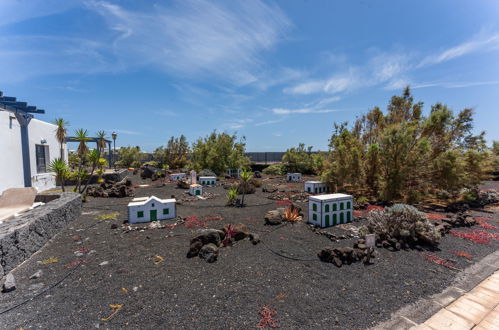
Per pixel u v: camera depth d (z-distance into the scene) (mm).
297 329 2924
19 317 3082
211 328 2920
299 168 25141
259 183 16109
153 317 3100
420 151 10305
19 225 4852
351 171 11977
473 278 4234
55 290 3711
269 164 30453
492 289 3891
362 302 3494
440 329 2961
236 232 5891
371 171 11953
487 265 4738
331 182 13086
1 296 3549
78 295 3580
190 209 9281
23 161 11547
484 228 7184
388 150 10625
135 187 15367
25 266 4523
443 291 3820
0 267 4039
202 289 3756
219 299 3506
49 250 5281
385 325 3020
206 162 22750
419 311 3312
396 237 5797
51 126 14430
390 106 15867
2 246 4129
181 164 29016
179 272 4281
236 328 2924
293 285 3916
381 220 6125
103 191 12328
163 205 7715
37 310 3232
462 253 5215
